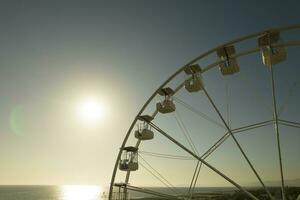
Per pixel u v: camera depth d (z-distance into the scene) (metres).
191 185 18.77
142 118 22.44
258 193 47.78
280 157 15.98
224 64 20.78
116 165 22.33
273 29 18.66
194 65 21.22
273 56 19.05
